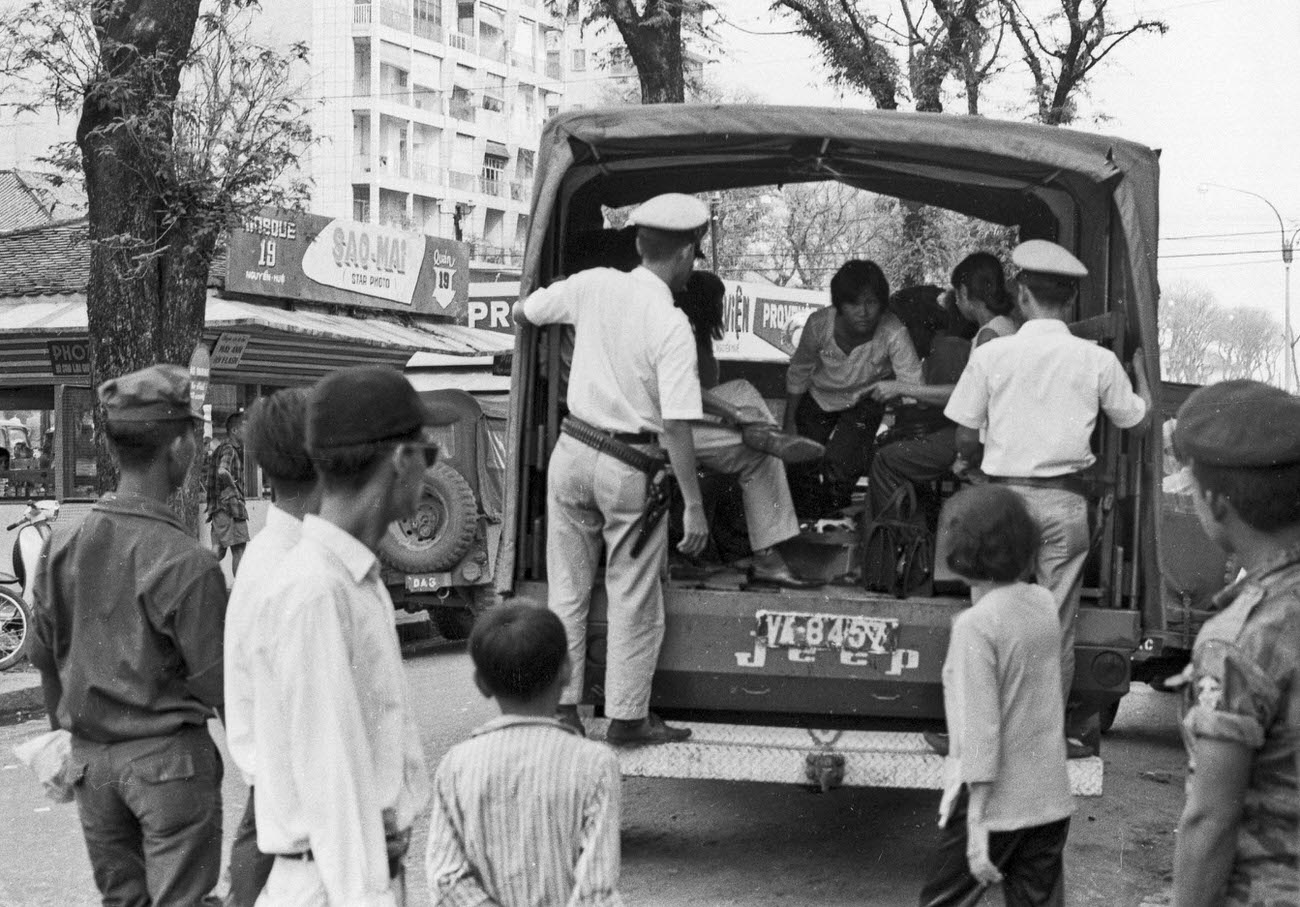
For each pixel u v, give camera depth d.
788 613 5.77
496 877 3.00
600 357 5.59
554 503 5.70
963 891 4.30
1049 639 4.15
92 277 11.47
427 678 11.59
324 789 2.69
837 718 6.05
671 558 6.61
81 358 16.70
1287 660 2.30
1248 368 71.44
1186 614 8.78
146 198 11.44
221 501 13.70
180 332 11.61
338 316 20.14
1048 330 5.56
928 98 23.02
